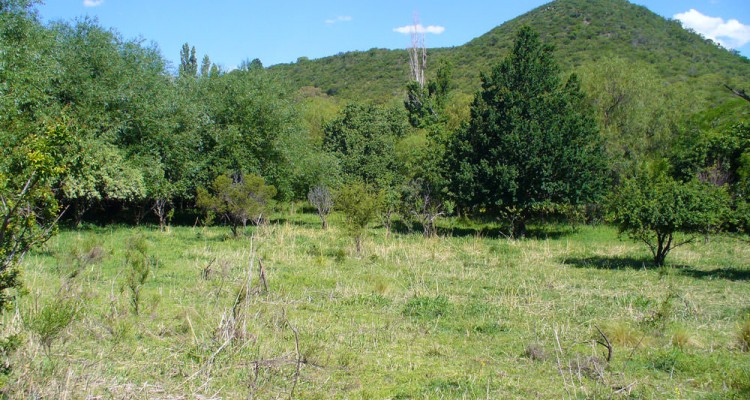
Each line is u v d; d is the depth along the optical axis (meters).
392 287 11.98
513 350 7.75
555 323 9.02
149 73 24.50
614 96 31.66
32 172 5.25
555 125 24.58
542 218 31.41
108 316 7.85
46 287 9.29
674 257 18.47
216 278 11.99
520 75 25.77
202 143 27.11
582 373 6.78
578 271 15.36
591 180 25.42
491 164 25.58
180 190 25.19
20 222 5.33
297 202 36.03
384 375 6.55
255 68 30.53
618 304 10.79
